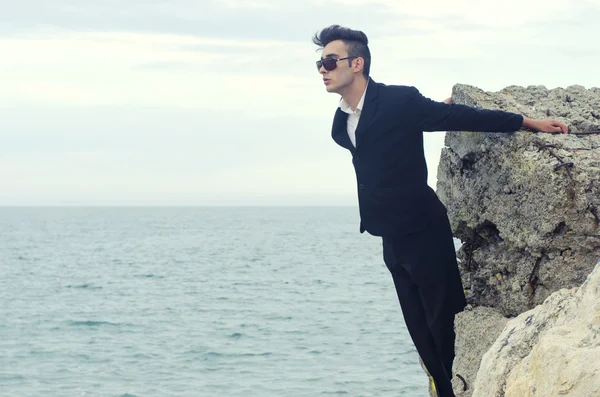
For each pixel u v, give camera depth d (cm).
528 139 445
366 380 2123
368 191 460
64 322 3466
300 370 2291
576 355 293
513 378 330
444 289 475
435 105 436
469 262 508
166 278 5856
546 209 428
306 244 11769
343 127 469
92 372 2331
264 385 2103
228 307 3988
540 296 446
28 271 6519
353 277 5809
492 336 450
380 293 4578
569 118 479
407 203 455
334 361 2412
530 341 343
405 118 437
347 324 3241
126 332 3150
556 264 435
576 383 286
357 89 450
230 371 2309
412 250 468
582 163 426
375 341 2769
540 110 488
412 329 492
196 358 2533
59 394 2048
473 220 486
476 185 480
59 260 8031
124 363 2472
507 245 464
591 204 423
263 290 4872
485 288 484
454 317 480
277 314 3650
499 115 438
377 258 8306
